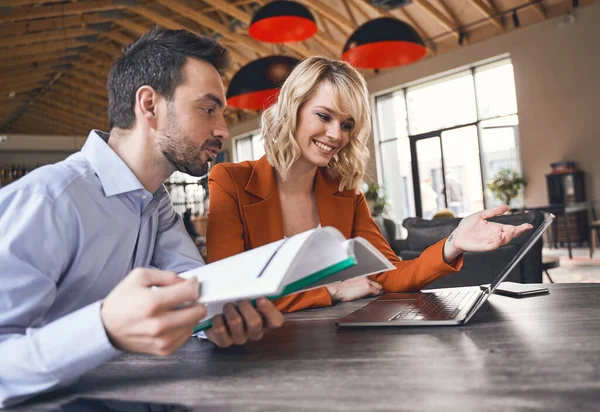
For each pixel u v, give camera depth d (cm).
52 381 58
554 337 72
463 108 959
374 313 100
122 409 54
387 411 47
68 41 1152
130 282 58
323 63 145
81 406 56
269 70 457
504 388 51
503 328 81
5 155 1193
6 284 69
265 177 152
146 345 56
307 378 61
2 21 885
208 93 89
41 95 1575
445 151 988
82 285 86
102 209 86
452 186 980
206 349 82
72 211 80
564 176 795
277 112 150
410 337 80
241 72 470
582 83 792
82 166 87
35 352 58
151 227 103
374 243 159
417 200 1027
